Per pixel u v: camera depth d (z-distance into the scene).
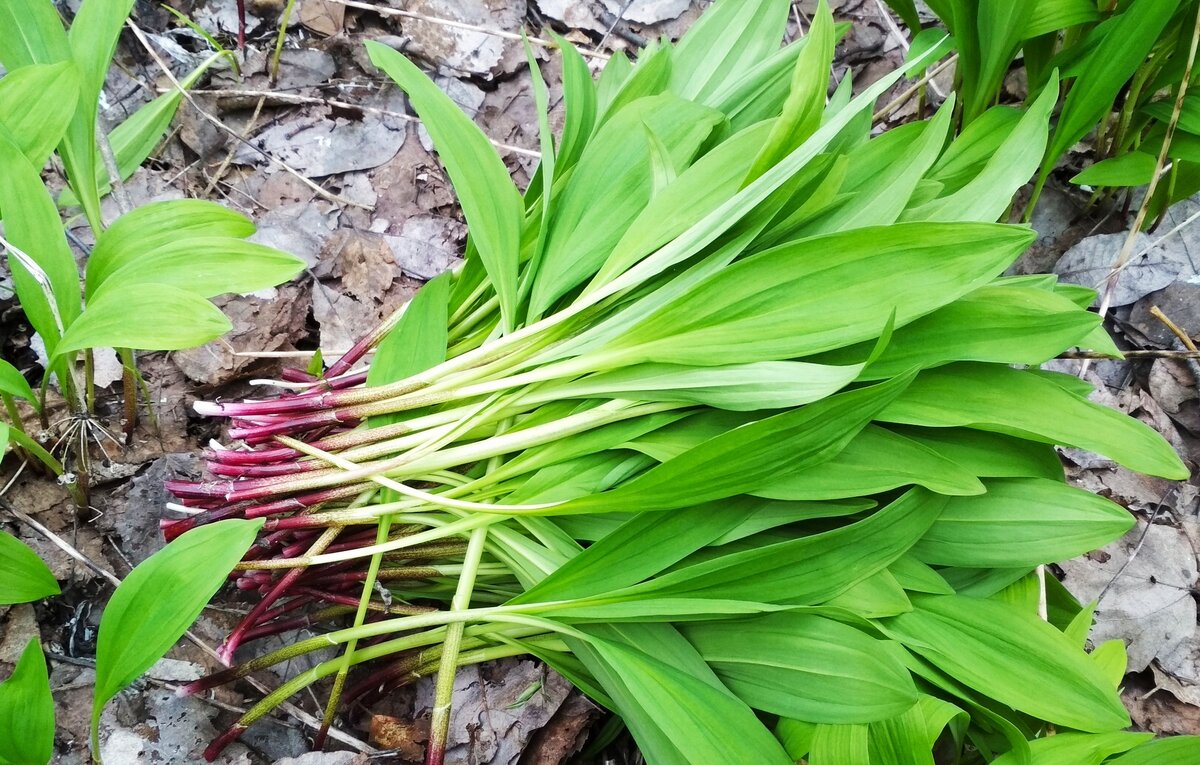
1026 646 0.34
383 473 0.38
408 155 0.52
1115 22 0.41
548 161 0.39
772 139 0.35
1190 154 0.45
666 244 0.37
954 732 0.36
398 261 0.50
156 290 0.34
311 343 0.48
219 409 0.38
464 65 0.55
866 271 0.34
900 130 0.41
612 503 0.34
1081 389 0.37
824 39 0.35
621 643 0.35
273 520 0.37
